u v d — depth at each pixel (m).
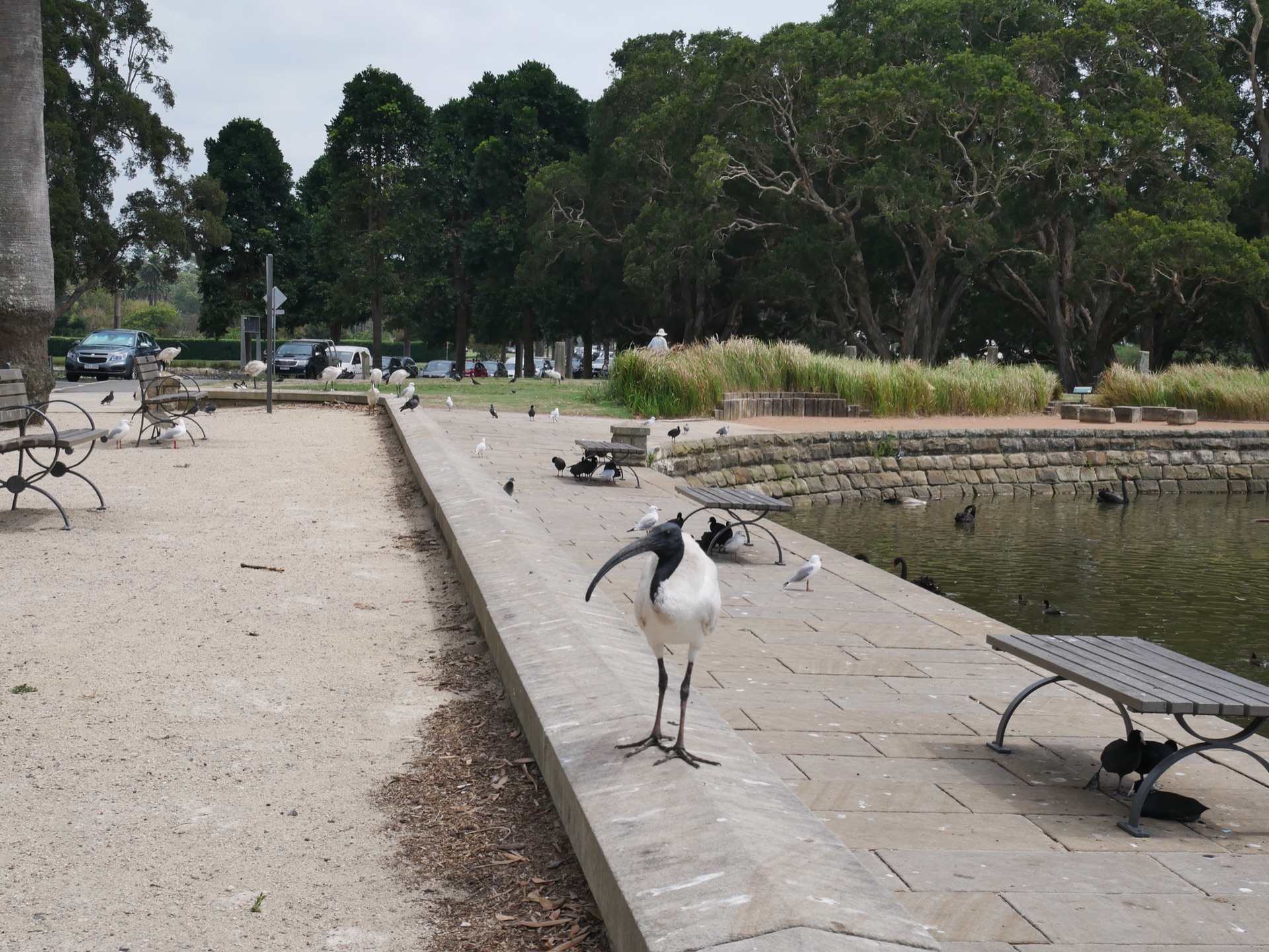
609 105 57.34
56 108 45.31
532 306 61.88
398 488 12.32
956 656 7.07
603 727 4.13
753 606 8.43
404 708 5.15
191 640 6.09
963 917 3.53
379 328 58.53
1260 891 3.81
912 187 42.59
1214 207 43.28
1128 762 4.71
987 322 57.06
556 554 7.42
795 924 2.50
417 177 58.50
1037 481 27.61
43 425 17.88
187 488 11.82
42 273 19.45
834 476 24.80
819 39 47.03
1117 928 3.48
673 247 48.97
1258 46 53.88
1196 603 13.14
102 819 3.85
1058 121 43.19
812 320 53.34
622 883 2.89
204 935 3.13
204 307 64.69
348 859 3.65
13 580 7.29
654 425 24.48
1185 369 37.41
